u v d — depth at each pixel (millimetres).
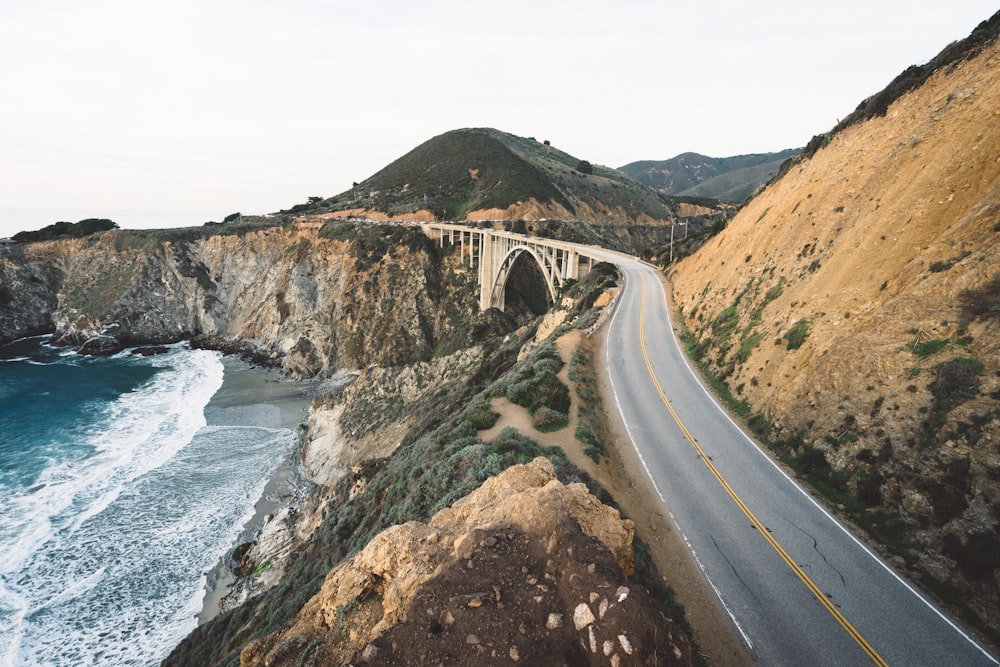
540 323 49438
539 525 9375
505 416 22500
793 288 25297
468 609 7793
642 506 16391
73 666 23469
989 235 16422
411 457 23625
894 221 21031
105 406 57250
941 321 16062
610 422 22719
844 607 12055
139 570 30047
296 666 9430
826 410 18172
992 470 12578
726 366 26734
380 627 8781
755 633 11383
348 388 55125
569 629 7363
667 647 6953
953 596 11977
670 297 43906
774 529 15000
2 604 26891
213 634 20906
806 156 34625
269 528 33531
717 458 19344
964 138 19922
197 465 44031
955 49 23906
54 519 34594
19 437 47781
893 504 14469
